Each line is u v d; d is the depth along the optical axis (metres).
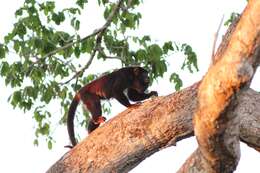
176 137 10.15
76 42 17.73
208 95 6.75
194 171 9.03
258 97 10.62
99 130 10.36
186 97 10.22
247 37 6.39
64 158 10.32
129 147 10.12
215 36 6.84
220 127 6.94
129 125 10.21
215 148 7.33
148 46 17.42
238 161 7.72
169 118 10.11
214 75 6.62
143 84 15.74
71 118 16.09
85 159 10.16
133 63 17.58
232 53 6.50
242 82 6.50
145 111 10.28
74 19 17.84
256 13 6.27
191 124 10.08
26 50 17.59
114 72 15.86
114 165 10.12
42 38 17.67
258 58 6.53
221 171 7.80
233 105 6.70
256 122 10.41
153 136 10.12
